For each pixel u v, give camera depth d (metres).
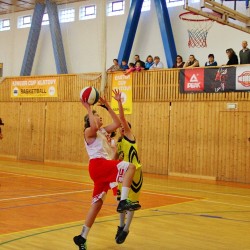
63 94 18.20
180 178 14.34
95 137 4.98
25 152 19.44
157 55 17.27
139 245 5.41
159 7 16.45
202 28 16.02
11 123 19.97
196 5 15.93
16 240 5.46
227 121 14.20
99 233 6.01
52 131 18.53
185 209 8.24
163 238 5.80
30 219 6.85
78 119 17.70
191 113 14.93
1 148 20.33
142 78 16.05
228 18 11.95
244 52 13.98
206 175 14.52
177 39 16.77
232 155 14.06
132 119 16.25
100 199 4.92
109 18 18.81
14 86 19.91
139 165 5.38
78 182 11.90
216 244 5.54
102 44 16.52
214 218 7.39
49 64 20.77
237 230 6.46
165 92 15.50
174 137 15.27
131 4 17.20
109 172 4.81
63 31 20.31
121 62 17.08
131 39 17.27
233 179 14.01
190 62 15.14
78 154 17.64
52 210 7.70
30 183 11.39
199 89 14.74
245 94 13.84
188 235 6.02
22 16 22.09
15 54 22.20
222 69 14.29
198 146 14.73
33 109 19.22
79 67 19.75
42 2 20.52
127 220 5.27
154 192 10.60
